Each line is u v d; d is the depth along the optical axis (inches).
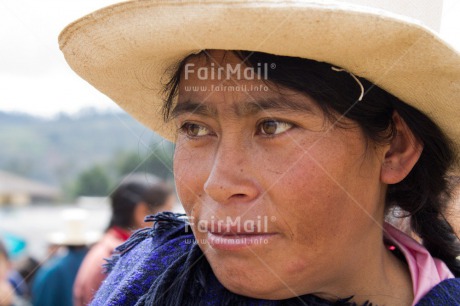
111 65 50.2
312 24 39.5
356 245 47.3
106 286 56.5
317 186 43.5
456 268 59.4
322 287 47.6
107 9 44.1
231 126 44.0
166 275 50.0
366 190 47.1
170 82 51.9
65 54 51.8
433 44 41.1
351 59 42.6
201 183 45.8
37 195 331.3
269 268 44.1
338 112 44.2
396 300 52.0
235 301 48.1
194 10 40.6
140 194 122.0
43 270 140.0
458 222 58.2
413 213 55.2
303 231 43.8
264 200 43.3
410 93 46.2
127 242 60.6
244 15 39.6
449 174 56.1
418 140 49.8
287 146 43.3
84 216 173.0
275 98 43.1
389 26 39.9
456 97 45.8
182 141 47.8
